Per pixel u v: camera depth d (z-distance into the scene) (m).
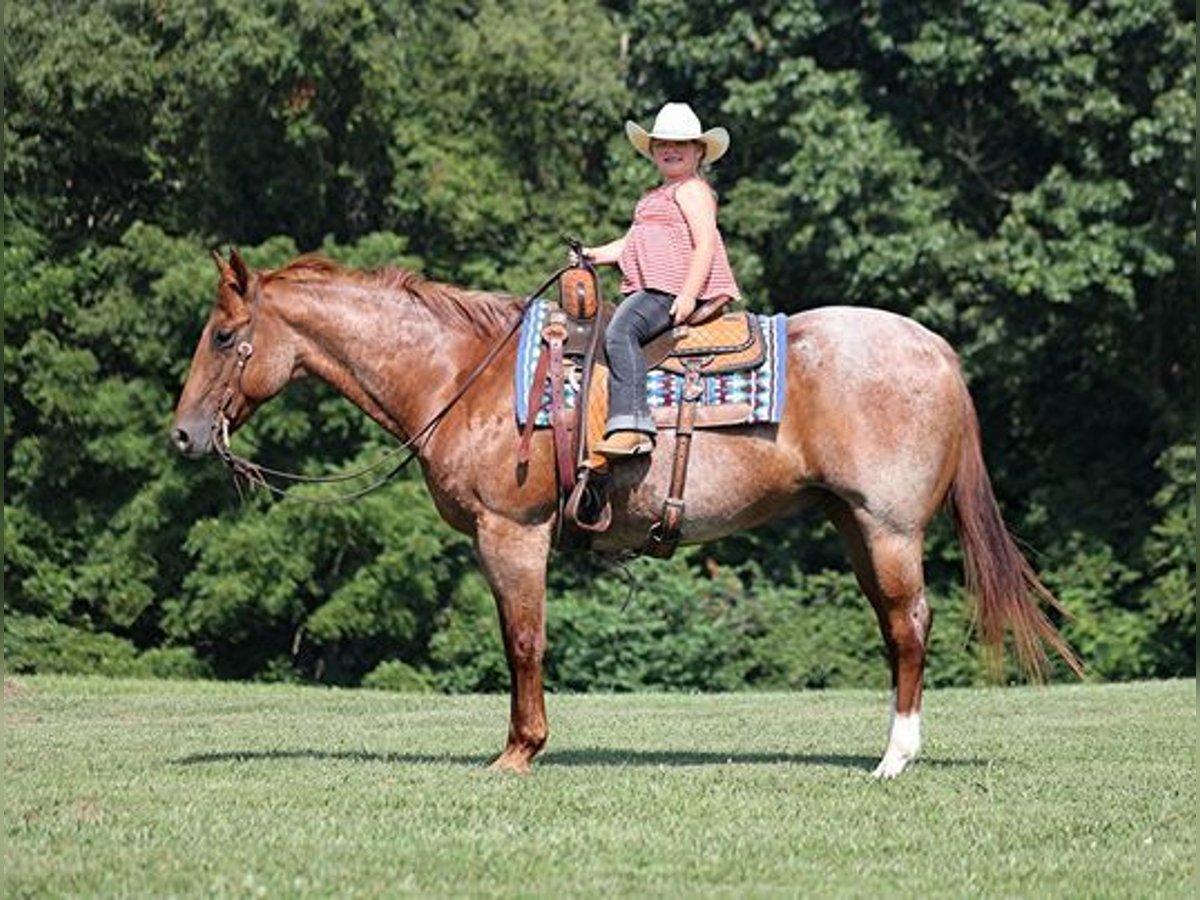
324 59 24.17
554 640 24.47
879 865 7.73
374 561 24.31
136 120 25.11
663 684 24.52
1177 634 24.80
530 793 9.16
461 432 9.75
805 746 12.02
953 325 24.95
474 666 24.70
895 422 9.62
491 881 7.35
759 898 7.13
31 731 13.14
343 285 10.09
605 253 9.85
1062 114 24.19
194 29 24.05
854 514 9.73
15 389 24.86
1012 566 9.91
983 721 13.81
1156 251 23.59
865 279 24.62
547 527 9.72
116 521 24.95
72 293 25.11
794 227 24.78
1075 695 16.50
